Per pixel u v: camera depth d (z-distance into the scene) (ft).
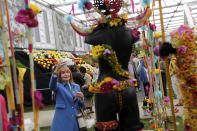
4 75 5.58
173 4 48.55
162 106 11.09
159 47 5.81
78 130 10.13
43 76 27.40
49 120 19.17
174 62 6.44
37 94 5.31
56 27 41.29
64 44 44.21
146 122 15.43
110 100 7.11
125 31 7.41
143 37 11.01
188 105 6.00
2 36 5.78
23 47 27.68
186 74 5.92
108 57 7.07
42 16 36.99
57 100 10.18
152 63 10.85
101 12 7.39
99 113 7.24
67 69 10.57
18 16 5.26
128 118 7.29
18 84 5.71
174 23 67.97
